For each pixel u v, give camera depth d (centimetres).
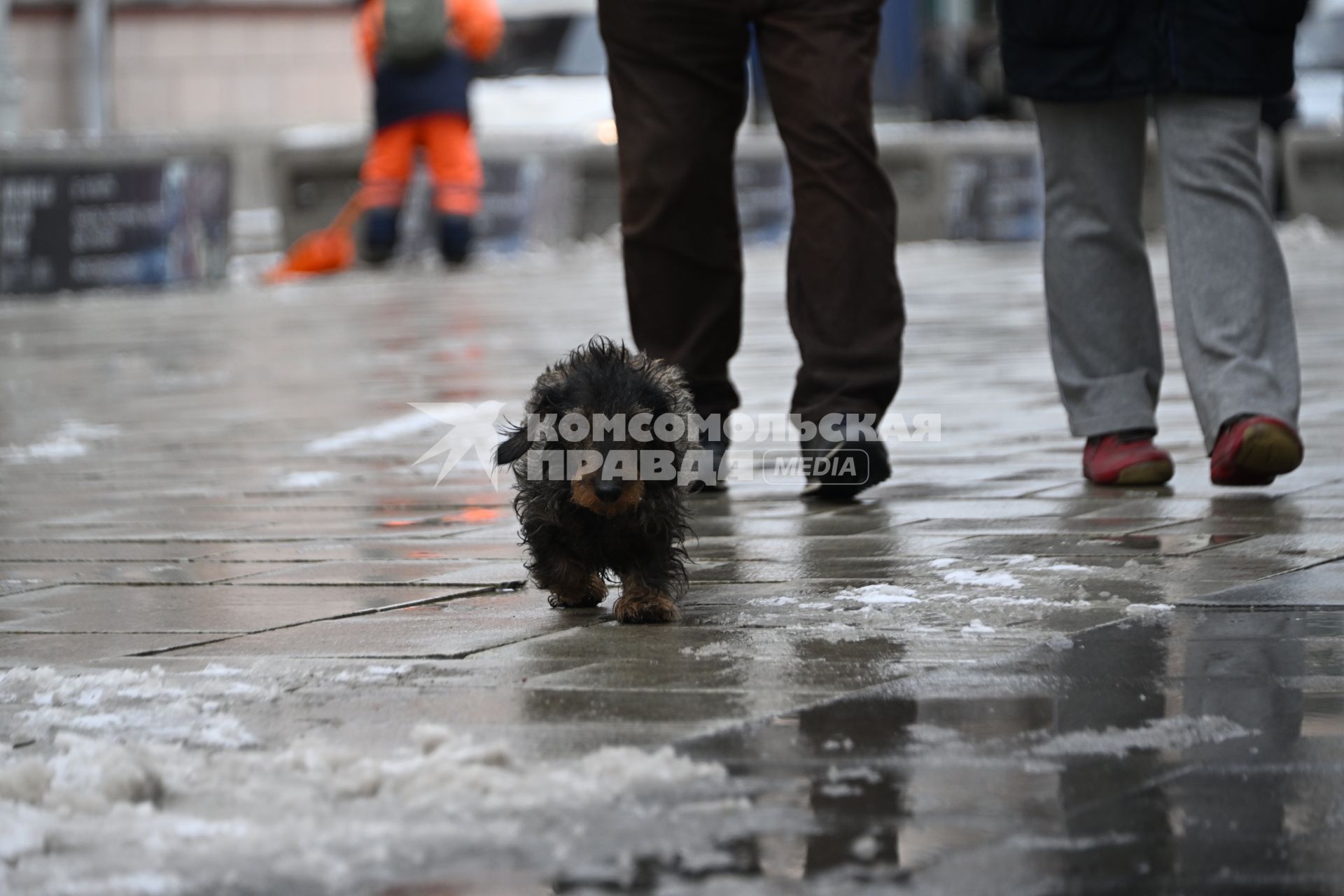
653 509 704
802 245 984
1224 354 948
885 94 5703
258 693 606
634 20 991
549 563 727
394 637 691
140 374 1808
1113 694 570
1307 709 548
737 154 3847
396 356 1898
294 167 3616
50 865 438
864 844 439
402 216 3531
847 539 873
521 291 2823
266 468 1197
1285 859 426
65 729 567
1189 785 477
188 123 4438
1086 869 422
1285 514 894
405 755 523
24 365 1917
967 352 1792
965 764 500
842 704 566
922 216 4125
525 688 602
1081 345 1026
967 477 1059
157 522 998
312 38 4544
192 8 4409
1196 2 952
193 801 487
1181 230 970
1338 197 4588
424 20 3306
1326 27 5244
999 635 657
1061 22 980
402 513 1006
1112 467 1010
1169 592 720
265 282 3281
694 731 540
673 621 704
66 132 4294
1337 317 2008
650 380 709
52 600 791
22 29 4241
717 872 424
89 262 2941
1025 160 4259
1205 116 965
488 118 4134
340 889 420
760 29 988
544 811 466
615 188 3994
